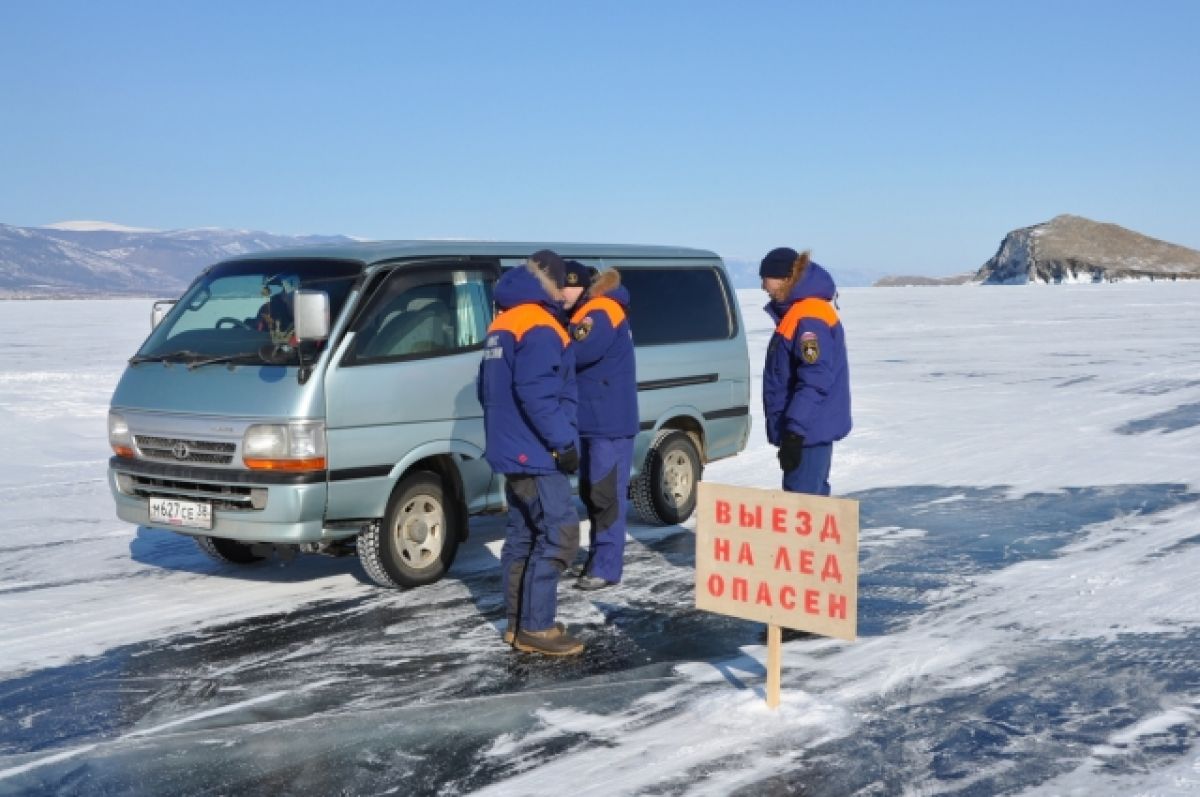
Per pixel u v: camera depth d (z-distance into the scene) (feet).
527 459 17.57
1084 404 51.52
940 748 13.82
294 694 16.33
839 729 14.43
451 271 23.08
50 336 126.52
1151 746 13.80
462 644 18.63
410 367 21.70
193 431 20.98
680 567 23.73
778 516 14.44
